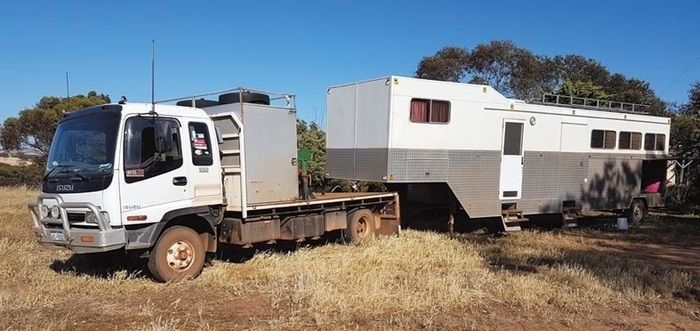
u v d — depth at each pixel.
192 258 8.25
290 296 7.25
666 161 17.81
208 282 7.97
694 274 9.70
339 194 12.35
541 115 14.29
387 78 11.80
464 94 12.78
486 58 37.66
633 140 16.67
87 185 7.50
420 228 14.50
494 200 13.47
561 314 7.01
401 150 11.88
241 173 8.95
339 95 13.12
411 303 7.02
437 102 12.38
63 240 7.68
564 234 14.43
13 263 8.90
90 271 8.60
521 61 37.50
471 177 13.03
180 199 8.12
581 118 15.18
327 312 6.57
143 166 7.71
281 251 10.60
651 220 18.34
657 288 8.40
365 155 12.38
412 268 9.12
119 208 7.45
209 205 8.57
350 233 11.57
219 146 8.84
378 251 10.33
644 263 10.59
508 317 6.79
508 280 8.32
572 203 15.26
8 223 13.00
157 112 7.95
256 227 9.31
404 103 11.88
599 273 9.12
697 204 21.86
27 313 6.41
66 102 29.23
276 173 9.65
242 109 8.95
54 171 7.94
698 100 28.42
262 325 6.17
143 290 7.56
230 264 9.13
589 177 15.52
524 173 14.02
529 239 13.18
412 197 13.96
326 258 9.62
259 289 7.56
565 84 24.62
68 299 7.09
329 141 13.42
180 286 7.79
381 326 6.23
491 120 13.30
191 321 6.27
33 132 28.64
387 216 12.46
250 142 9.12
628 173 16.59
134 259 8.88
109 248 7.36
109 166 7.48
